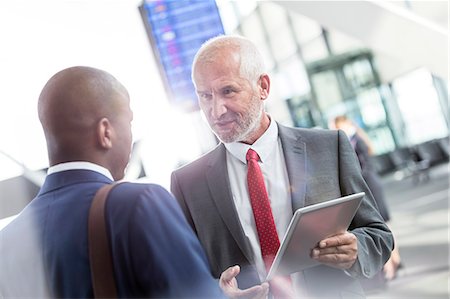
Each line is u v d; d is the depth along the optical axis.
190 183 1.79
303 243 1.47
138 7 4.71
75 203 1.21
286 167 1.74
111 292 1.15
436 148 16.20
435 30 3.21
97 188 1.23
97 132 1.26
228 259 1.70
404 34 3.14
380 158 17.05
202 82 1.66
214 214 1.72
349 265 1.55
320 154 1.76
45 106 1.27
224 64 1.64
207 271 1.19
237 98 1.65
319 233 1.48
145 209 1.18
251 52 1.69
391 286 4.79
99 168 1.26
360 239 1.65
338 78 17.56
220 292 1.20
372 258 1.66
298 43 17.77
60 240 1.19
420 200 11.06
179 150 4.68
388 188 14.41
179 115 4.76
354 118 17.42
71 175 1.25
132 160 4.40
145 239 1.15
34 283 1.22
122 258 1.15
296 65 17.80
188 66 4.77
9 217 3.19
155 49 4.71
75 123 1.25
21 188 3.22
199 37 4.79
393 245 1.78
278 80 18.05
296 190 1.70
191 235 1.21
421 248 6.42
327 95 17.56
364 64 17.50
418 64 3.31
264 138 1.75
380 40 3.23
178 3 4.72
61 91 1.26
